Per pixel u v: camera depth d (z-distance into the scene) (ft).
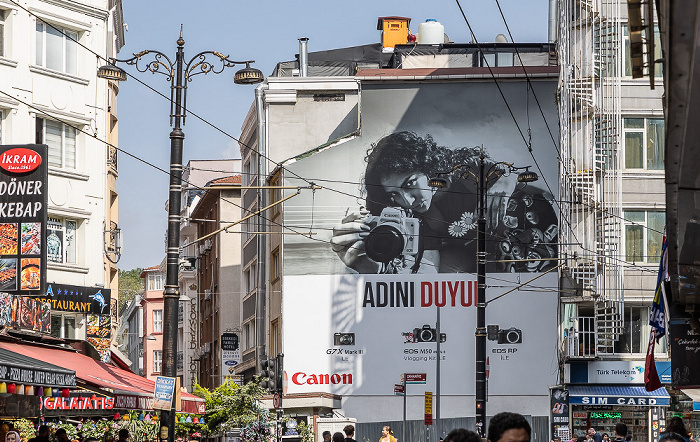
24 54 111.34
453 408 155.43
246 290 202.80
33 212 91.35
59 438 61.98
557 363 153.89
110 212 146.82
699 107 26.73
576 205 142.41
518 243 157.99
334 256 160.15
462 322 157.28
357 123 176.65
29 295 90.48
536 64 182.50
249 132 197.47
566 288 151.64
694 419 138.00
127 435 65.62
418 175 161.17
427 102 162.50
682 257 37.76
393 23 198.59
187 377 301.84
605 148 141.79
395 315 158.40
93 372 71.15
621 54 142.20
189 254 293.43
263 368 118.01
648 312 141.49
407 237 159.84
